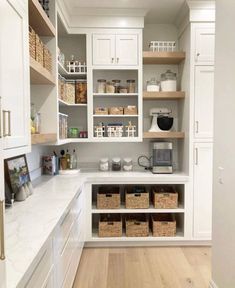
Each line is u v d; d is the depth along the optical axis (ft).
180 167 11.66
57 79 8.57
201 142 10.33
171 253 10.03
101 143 12.07
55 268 5.33
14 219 5.42
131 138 10.93
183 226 10.62
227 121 6.26
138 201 10.46
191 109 10.25
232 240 6.03
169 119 11.17
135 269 8.84
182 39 11.20
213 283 7.17
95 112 10.99
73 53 11.70
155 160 10.93
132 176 10.34
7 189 6.50
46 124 8.54
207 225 10.49
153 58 10.88
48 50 8.02
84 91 10.98
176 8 10.30
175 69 11.94
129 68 10.70
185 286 7.86
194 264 9.19
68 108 11.89
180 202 11.09
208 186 10.43
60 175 10.46
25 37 5.43
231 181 6.07
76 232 8.11
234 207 5.93
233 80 5.92
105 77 11.84
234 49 5.85
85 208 10.25
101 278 8.30
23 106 5.30
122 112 11.00
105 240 10.42
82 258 9.62
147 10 10.41
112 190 11.14
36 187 8.36
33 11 6.52
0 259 2.71
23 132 5.29
